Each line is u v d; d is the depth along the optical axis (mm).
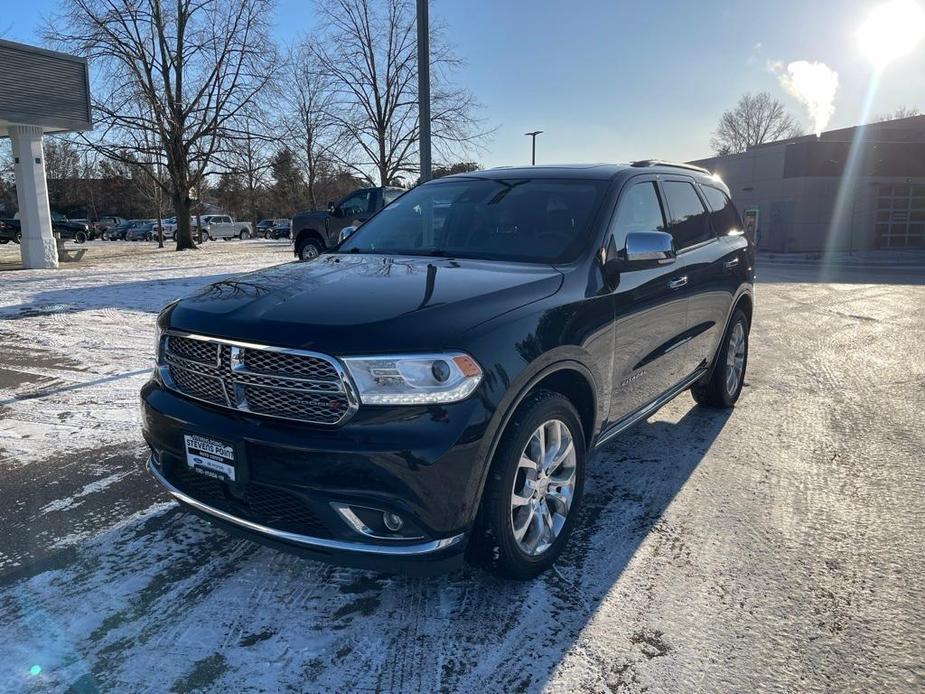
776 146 30203
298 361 2582
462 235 3986
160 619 2746
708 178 5359
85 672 2443
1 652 2539
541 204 3943
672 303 4156
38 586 2961
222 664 2496
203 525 3516
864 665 2512
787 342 8539
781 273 19672
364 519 2564
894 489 4047
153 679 2414
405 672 2465
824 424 5262
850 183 29219
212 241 51094
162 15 29109
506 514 2770
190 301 3154
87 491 3902
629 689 2385
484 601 2902
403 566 2561
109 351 7359
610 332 3434
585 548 3338
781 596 2941
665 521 3625
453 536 2588
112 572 3076
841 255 27484
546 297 3086
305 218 17766
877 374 6871
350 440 2477
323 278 3258
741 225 5766
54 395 5742
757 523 3607
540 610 2838
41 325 8766
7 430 4895
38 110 17375
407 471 2459
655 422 5297
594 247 3545
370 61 29469
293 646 2598
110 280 13859
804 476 4234
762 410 5621
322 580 3039
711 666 2500
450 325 2654
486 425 2602
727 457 4551
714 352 5180
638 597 2930
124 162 30203
